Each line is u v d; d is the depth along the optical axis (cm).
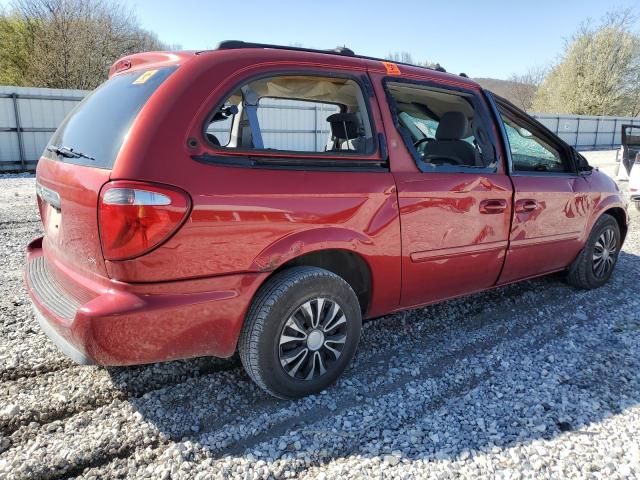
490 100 344
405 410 260
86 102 286
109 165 212
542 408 263
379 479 209
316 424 245
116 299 208
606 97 3878
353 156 267
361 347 331
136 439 230
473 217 318
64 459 214
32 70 2439
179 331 220
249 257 231
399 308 307
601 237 443
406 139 291
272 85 321
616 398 274
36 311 249
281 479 209
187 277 218
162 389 270
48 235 282
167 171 209
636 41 3838
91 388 267
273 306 241
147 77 244
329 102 376
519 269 368
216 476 209
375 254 273
